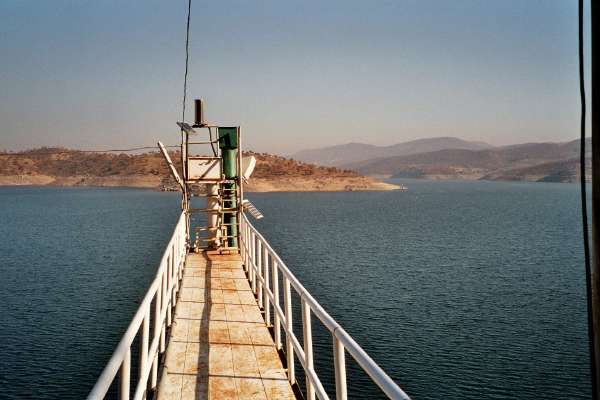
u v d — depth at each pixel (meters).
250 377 7.66
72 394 28.36
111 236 106.88
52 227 128.62
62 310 46.00
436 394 28.69
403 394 2.89
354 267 69.06
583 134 2.99
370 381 29.81
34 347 35.94
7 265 72.62
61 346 36.00
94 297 51.06
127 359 4.34
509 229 125.19
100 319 42.81
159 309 7.50
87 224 134.88
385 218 153.75
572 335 39.53
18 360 33.38
